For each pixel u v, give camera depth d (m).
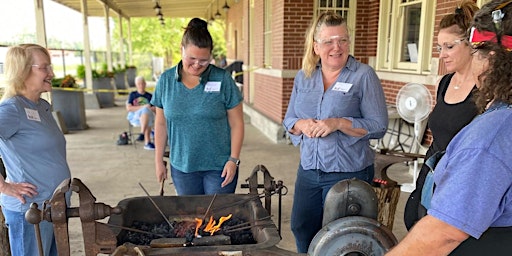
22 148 2.16
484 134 0.98
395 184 2.87
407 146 5.51
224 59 17.30
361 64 2.28
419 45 5.23
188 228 1.96
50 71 2.29
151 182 5.06
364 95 2.25
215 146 2.52
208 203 2.13
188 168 2.53
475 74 1.10
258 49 9.09
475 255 1.10
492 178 0.96
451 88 1.87
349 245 1.64
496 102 1.03
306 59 2.39
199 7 18.73
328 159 2.31
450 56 1.80
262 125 8.11
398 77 5.66
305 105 2.41
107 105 12.36
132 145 7.13
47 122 2.31
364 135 2.20
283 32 6.68
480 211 0.96
